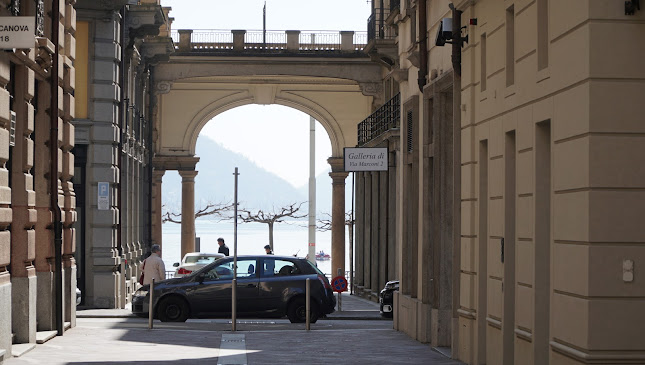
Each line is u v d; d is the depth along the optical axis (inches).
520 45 763.4
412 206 1270.9
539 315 724.0
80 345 1029.2
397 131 1921.8
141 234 2362.2
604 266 608.7
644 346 608.1
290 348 1040.8
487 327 877.8
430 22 1158.3
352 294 2719.0
